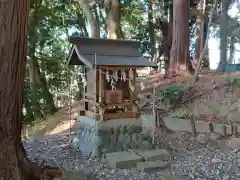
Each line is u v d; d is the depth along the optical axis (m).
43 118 10.38
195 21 17.39
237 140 5.57
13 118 3.10
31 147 6.38
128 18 15.73
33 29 10.71
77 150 5.89
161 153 5.13
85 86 6.11
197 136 6.30
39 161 5.15
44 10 11.08
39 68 11.44
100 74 5.36
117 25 10.93
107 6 11.12
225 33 12.92
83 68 6.39
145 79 12.23
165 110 7.75
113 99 5.50
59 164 4.96
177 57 11.17
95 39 5.67
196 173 4.32
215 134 6.18
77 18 14.41
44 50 12.03
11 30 2.94
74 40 5.52
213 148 5.59
